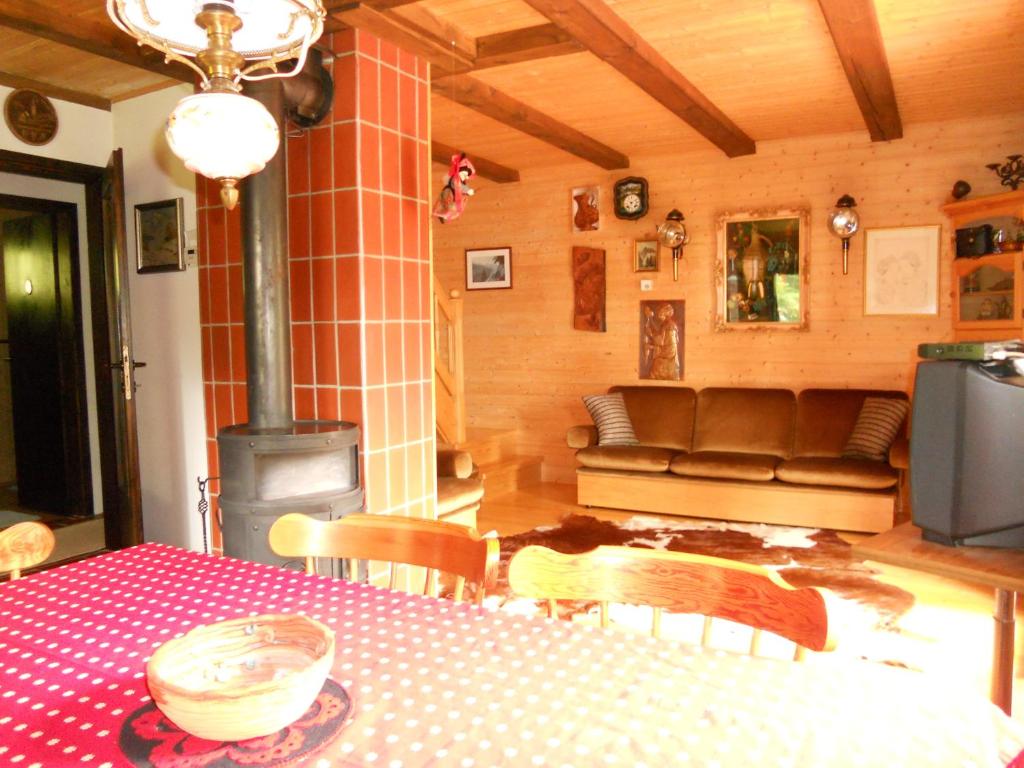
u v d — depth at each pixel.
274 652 1.11
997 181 5.01
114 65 3.79
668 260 6.09
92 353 5.12
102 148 4.29
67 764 0.92
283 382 2.94
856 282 5.48
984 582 1.66
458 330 5.99
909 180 5.27
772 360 5.80
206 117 1.22
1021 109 4.88
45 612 1.41
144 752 0.94
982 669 2.91
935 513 1.86
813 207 5.57
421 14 3.28
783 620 1.24
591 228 6.33
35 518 5.15
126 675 1.16
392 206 3.42
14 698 1.09
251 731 0.92
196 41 1.31
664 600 1.37
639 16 3.32
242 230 2.88
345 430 2.88
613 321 6.34
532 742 0.95
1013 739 0.95
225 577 1.60
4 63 3.76
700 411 5.84
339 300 3.32
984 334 4.71
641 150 5.86
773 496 5.07
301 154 3.35
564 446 6.62
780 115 4.97
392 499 3.46
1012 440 1.75
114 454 4.48
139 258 4.17
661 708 1.03
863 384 5.52
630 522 5.18
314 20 1.22
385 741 0.95
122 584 1.56
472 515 4.56
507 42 3.54
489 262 6.82
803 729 0.97
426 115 3.61
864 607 3.55
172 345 4.09
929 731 0.97
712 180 5.89
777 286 5.73
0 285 6.42
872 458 5.06
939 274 5.21
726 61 3.90
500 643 1.25
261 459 2.75
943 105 4.77
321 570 2.87
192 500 4.08
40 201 4.84
